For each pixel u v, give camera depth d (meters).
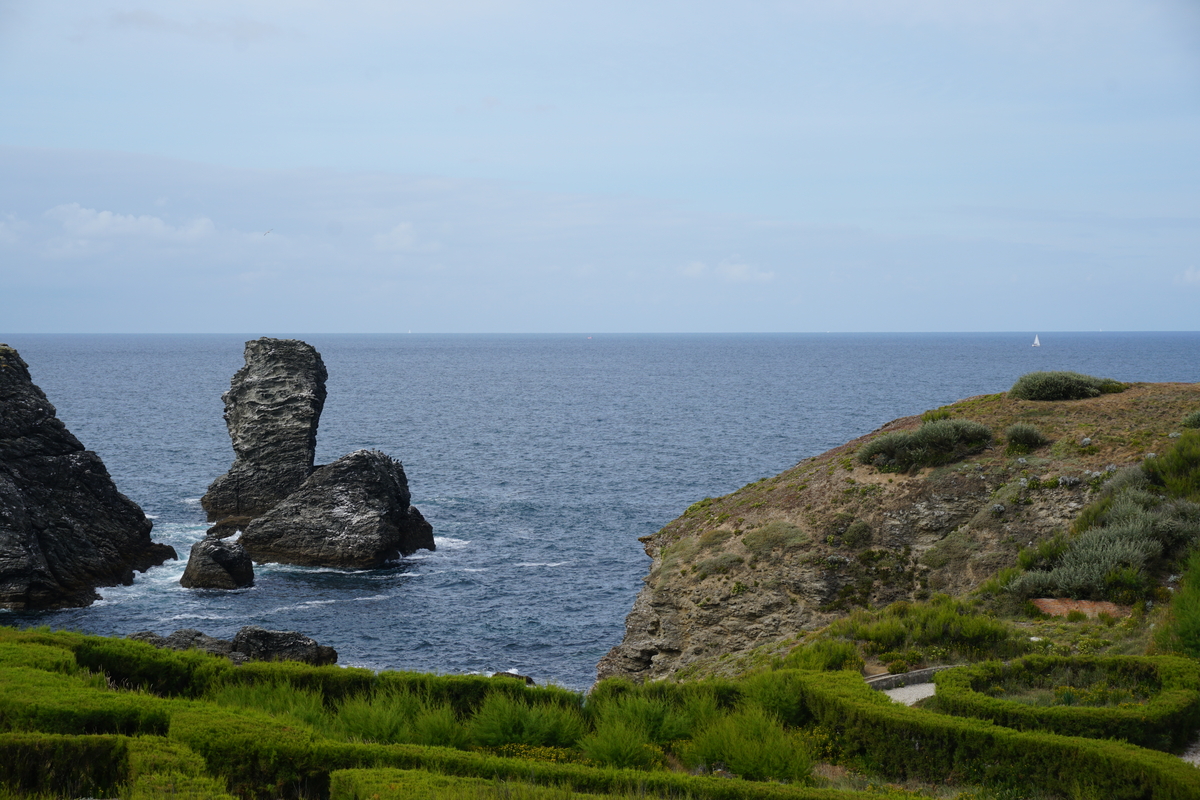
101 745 14.31
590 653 42.88
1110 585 24.89
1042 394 37.69
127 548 55.84
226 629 46.19
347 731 17.80
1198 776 14.59
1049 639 22.84
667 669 31.28
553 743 18.00
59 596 49.59
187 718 16.00
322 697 20.05
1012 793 16.06
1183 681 18.70
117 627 46.38
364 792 13.75
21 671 17.77
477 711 19.70
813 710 19.47
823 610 29.28
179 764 13.99
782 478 38.03
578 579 55.59
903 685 21.66
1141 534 26.06
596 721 18.67
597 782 15.34
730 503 37.34
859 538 31.00
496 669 40.75
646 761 17.00
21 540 49.25
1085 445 32.19
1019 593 25.84
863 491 33.06
